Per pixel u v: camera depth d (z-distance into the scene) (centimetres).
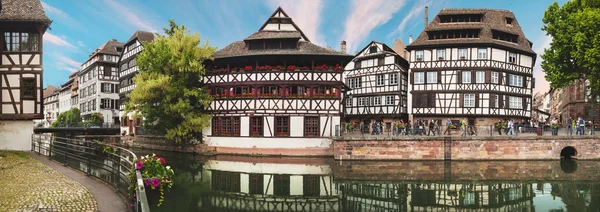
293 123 2461
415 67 3275
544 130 2570
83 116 5556
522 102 3281
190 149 2706
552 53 2517
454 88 3147
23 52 1938
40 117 1941
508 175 1812
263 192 1441
